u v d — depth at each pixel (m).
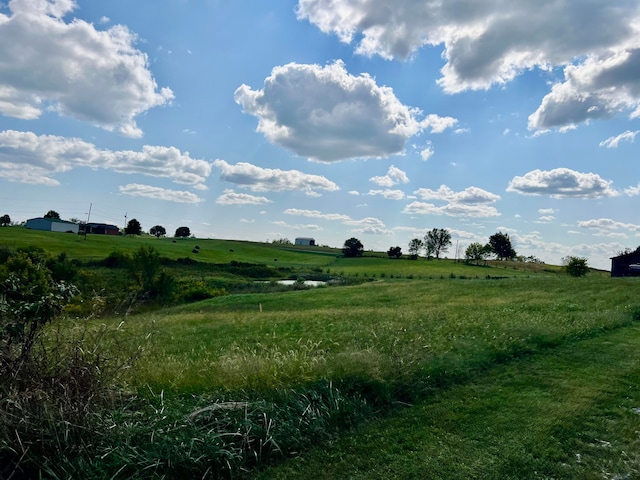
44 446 3.93
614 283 23.27
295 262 87.88
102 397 4.57
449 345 7.89
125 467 3.86
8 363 4.22
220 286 46.03
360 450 4.43
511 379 6.47
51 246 67.44
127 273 37.09
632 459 4.16
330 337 9.80
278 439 4.47
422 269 77.88
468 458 4.21
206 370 6.09
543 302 15.78
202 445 4.14
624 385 6.17
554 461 4.16
